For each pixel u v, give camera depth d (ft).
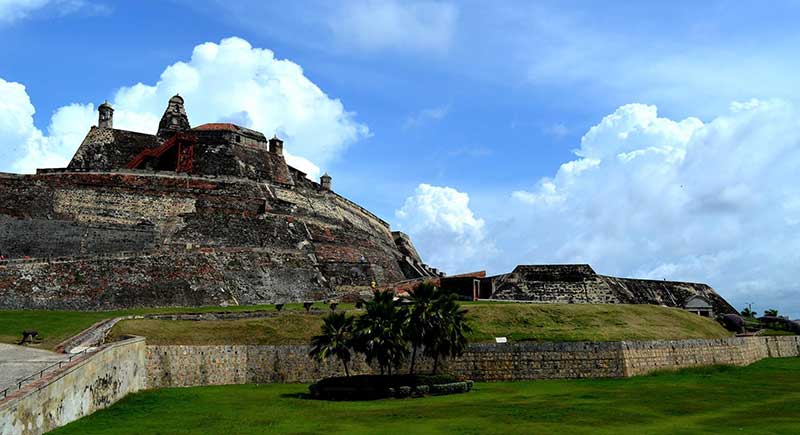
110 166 338.13
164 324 176.35
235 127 375.86
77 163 335.26
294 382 176.04
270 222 292.20
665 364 186.80
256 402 141.79
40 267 216.74
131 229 264.72
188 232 271.28
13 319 182.09
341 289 272.31
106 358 131.64
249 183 313.94
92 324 175.63
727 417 121.80
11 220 250.57
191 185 296.71
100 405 127.85
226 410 131.13
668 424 115.34
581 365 178.40
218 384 167.43
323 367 179.52
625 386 162.50
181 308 215.31
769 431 108.17
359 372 181.98
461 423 117.08
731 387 159.84
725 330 236.43
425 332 160.25
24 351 141.38
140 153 347.56
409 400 146.41
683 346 191.52
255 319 189.37
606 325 197.26
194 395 148.25
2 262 213.05
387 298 163.32
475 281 274.77
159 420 119.44
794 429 109.91
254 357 174.50
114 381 135.85
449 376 162.71
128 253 232.12
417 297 164.96
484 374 179.63
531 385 168.76
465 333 187.73
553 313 203.41
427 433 108.58
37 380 105.60
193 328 176.86
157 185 290.35
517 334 189.37
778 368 201.67
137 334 163.53
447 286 277.23
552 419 120.26
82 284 215.92
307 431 110.83
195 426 114.42
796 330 286.05
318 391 149.89
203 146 354.13
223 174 342.64
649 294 297.94
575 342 181.47
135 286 221.87
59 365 118.62
